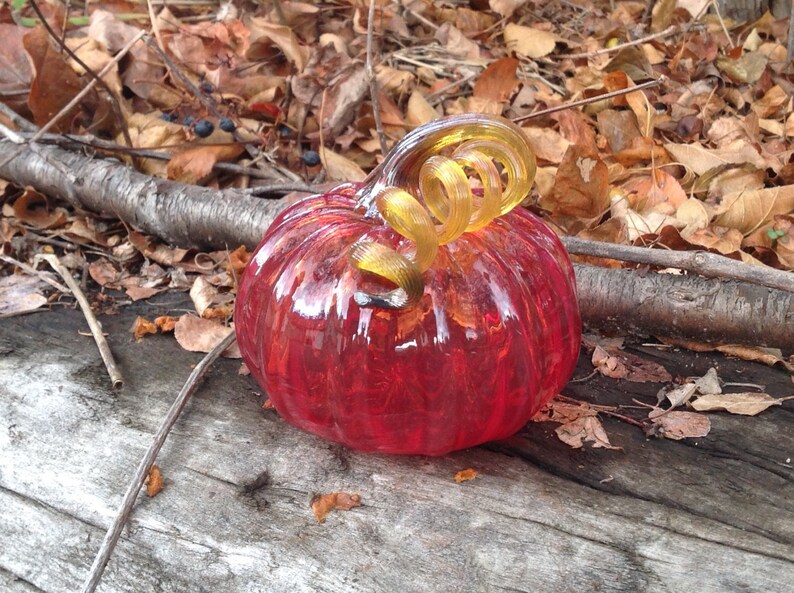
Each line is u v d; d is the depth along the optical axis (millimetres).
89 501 315
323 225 306
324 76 561
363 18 688
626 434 336
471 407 287
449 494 305
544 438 333
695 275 390
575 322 310
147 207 486
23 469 332
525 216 323
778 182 526
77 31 667
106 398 367
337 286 283
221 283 459
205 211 474
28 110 580
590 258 443
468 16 742
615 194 487
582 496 303
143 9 727
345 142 553
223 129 531
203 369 356
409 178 293
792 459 319
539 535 287
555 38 700
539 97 617
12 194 546
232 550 290
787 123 589
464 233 297
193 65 600
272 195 527
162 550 292
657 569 273
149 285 471
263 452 331
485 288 283
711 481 309
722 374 375
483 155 278
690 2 725
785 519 290
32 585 292
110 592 281
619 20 741
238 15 697
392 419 286
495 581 272
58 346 407
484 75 604
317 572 279
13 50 575
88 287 468
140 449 336
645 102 575
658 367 380
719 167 515
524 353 287
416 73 650
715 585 266
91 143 520
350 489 310
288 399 301
